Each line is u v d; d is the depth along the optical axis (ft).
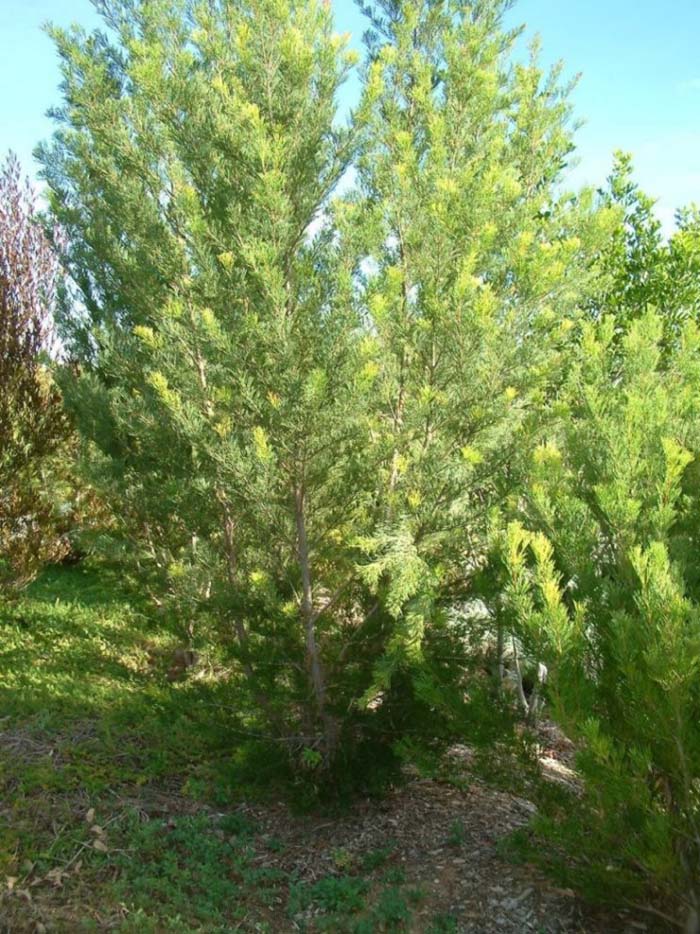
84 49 17.44
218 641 16.17
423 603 13.14
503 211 15.60
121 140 15.42
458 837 14.56
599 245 16.76
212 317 13.46
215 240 14.29
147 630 25.29
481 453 14.23
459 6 18.06
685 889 11.06
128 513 18.93
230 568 16.19
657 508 11.61
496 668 15.61
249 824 15.16
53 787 15.46
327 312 13.62
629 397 12.47
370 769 15.52
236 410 14.25
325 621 15.48
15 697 19.36
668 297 22.38
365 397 13.50
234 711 16.22
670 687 9.86
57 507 27.12
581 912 12.48
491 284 14.87
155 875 13.44
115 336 16.98
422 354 14.49
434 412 14.16
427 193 14.76
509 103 18.13
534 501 12.42
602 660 11.57
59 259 19.90
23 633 24.59
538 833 11.49
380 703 15.84
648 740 10.77
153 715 18.54
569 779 16.29
